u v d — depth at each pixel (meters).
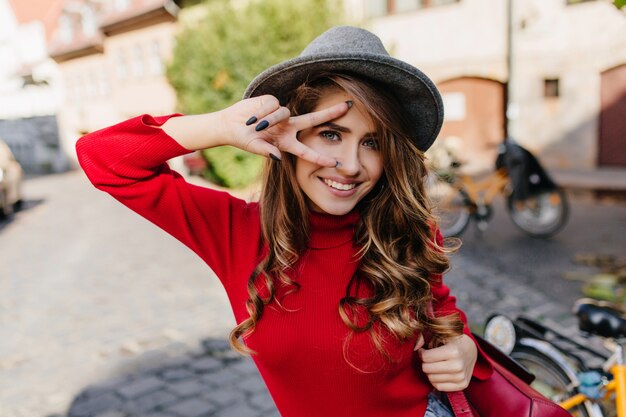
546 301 4.48
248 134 1.07
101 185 1.15
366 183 1.19
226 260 1.24
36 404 3.29
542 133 11.93
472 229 7.22
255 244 1.23
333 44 1.18
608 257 5.64
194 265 6.48
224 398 3.23
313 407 1.19
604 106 11.11
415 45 13.54
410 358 1.21
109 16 23.25
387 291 1.18
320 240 1.22
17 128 30.50
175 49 13.13
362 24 11.32
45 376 3.67
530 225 6.68
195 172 14.15
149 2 20.91
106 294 5.52
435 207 1.34
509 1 11.76
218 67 11.17
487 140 12.91
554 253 5.89
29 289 5.93
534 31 11.62
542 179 6.46
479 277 5.18
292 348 1.15
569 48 11.28
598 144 11.31
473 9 12.44
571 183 9.85
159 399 3.26
